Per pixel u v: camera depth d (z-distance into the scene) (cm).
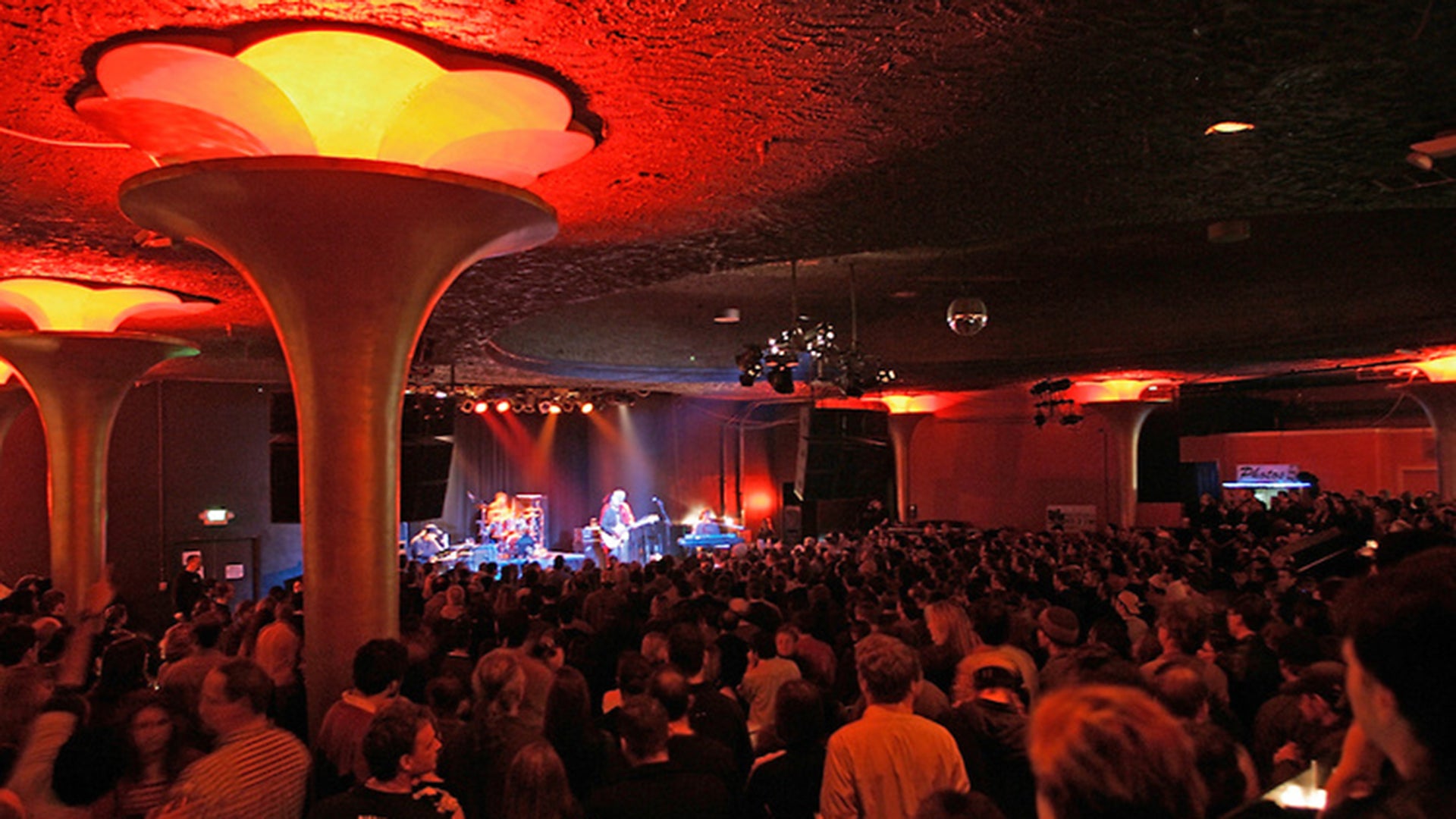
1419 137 666
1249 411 2917
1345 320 1912
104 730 438
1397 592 154
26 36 473
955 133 648
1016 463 3328
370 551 685
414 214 629
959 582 1142
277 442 1291
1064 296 1666
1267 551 1505
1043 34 504
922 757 380
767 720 612
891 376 1905
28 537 2064
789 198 795
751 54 521
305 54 520
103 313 1234
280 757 394
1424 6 477
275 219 618
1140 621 838
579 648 745
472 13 470
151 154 614
